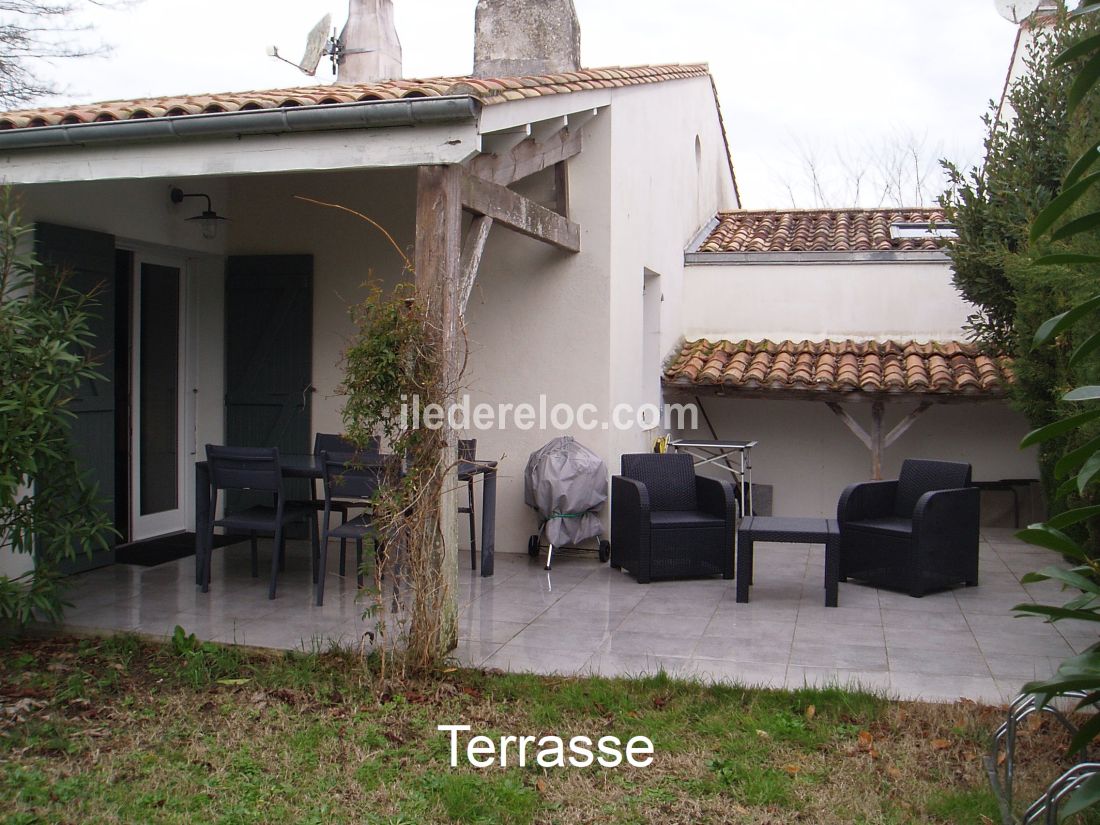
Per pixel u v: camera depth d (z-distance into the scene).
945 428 10.48
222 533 8.40
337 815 3.49
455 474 5.08
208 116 4.87
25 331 5.08
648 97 8.95
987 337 8.83
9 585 5.12
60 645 5.34
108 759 3.91
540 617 6.04
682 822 3.47
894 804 3.56
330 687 4.65
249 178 8.30
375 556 4.81
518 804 3.55
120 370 7.58
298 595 6.35
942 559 6.74
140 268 7.69
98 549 7.02
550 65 8.75
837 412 9.77
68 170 5.33
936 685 4.75
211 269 8.32
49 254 6.32
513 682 4.75
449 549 5.09
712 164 13.24
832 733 4.18
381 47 9.80
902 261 10.56
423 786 3.72
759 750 4.02
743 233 12.07
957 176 8.55
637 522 7.01
